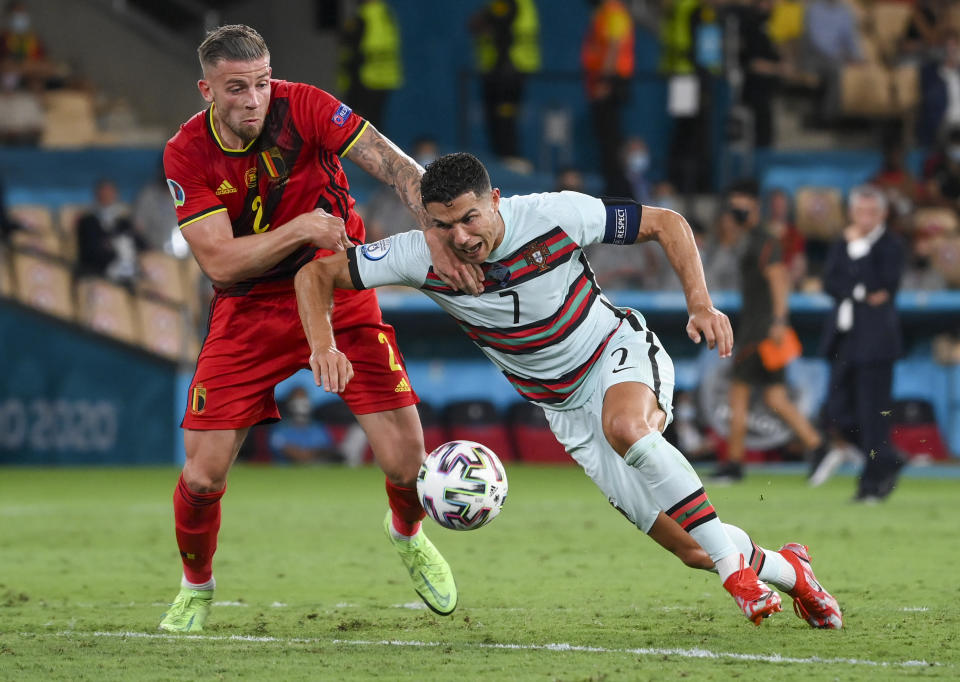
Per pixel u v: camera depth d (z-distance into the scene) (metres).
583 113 74.62
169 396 60.53
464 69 69.69
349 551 29.55
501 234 17.36
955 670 15.52
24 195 70.31
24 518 37.50
